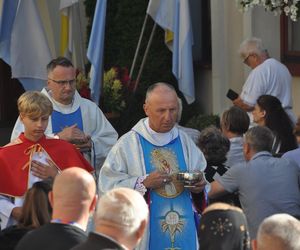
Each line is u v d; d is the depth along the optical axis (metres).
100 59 15.36
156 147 9.01
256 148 9.37
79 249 6.03
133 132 9.07
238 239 6.22
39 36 15.12
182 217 8.89
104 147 10.60
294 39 16.16
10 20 15.23
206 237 6.25
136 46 17.83
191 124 16.97
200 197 8.98
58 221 6.61
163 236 8.84
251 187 9.15
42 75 15.15
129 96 16.80
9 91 20.95
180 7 15.65
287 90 14.06
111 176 8.88
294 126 11.54
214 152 10.00
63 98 10.41
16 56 15.09
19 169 9.00
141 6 17.78
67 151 9.27
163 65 17.80
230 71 16.84
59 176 6.70
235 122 11.02
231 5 16.70
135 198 6.13
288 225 6.01
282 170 9.21
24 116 9.02
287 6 12.41
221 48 16.94
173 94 8.82
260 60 14.01
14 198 8.94
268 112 11.30
